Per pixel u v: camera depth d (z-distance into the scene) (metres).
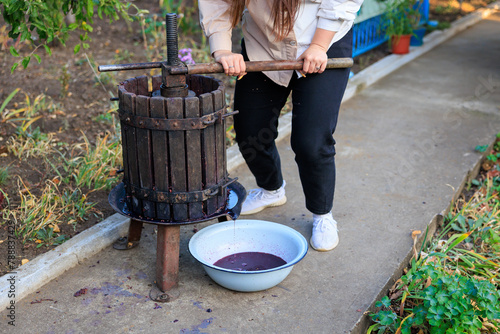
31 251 2.63
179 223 2.30
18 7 2.75
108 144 3.68
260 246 2.69
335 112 2.45
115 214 2.92
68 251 2.57
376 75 5.58
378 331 2.32
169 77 2.21
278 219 3.02
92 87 4.68
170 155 2.21
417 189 3.40
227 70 2.21
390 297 2.54
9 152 3.54
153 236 2.84
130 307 2.31
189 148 2.22
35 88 4.56
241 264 2.62
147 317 2.26
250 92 2.56
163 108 2.14
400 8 6.10
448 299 2.21
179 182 2.27
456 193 3.41
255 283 2.34
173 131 2.18
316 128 2.42
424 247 2.90
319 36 2.31
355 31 5.89
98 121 4.12
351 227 2.97
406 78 5.68
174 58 2.21
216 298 2.38
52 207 2.89
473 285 2.21
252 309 2.32
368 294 2.43
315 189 2.62
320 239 2.73
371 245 2.81
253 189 3.15
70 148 3.68
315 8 2.35
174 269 2.39
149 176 2.27
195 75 2.53
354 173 3.60
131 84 2.42
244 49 2.58
